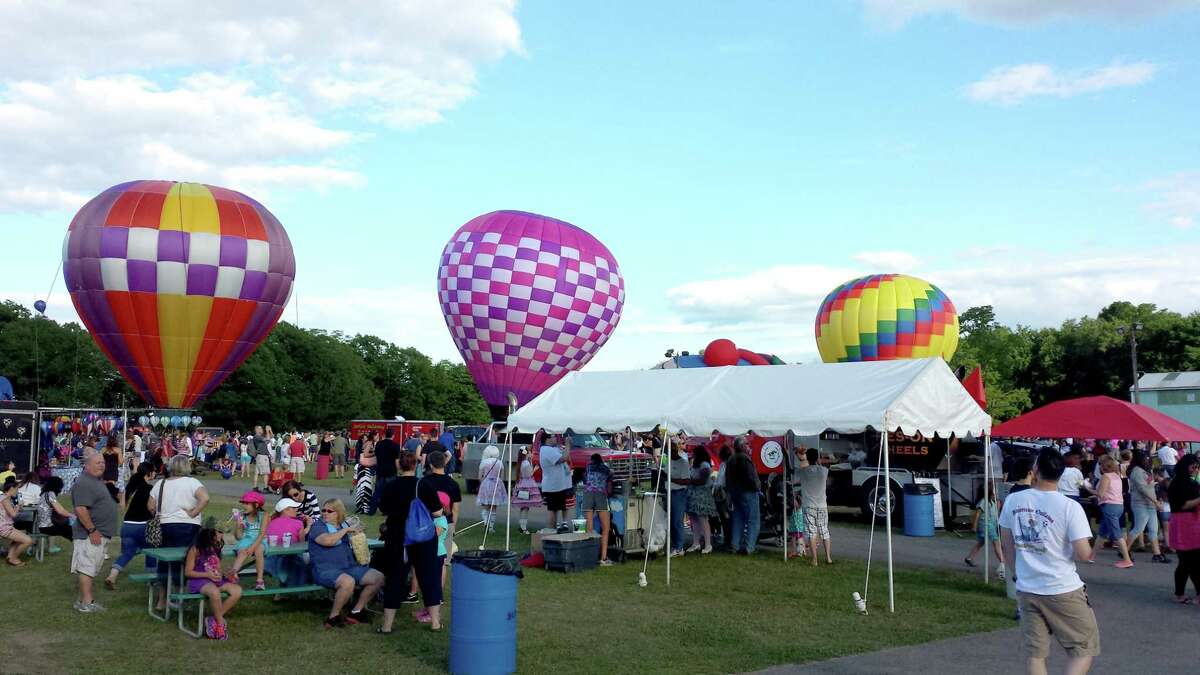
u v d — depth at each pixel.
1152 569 12.87
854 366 11.78
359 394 75.25
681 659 7.67
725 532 14.62
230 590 8.36
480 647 7.06
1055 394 63.84
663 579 11.59
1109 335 61.06
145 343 24.41
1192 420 39.69
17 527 12.91
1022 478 9.26
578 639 8.38
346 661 7.50
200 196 24.80
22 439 22.81
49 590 10.42
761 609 9.77
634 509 13.31
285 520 9.66
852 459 18.62
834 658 7.73
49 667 7.28
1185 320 59.97
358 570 8.77
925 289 31.12
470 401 104.12
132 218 23.78
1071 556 5.62
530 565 12.66
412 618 9.02
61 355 62.09
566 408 13.17
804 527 12.88
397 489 8.52
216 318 24.67
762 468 16.69
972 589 10.96
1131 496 14.02
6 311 61.44
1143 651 8.09
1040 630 5.66
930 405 10.77
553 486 15.40
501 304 28.83
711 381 12.72
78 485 9.33
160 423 25.22
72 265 24.19
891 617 9.38
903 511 17.34
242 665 7.37
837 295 32.22
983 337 57.69
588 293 29.56
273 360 68.00
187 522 9.37
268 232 25.45
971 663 7.57
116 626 8.68
